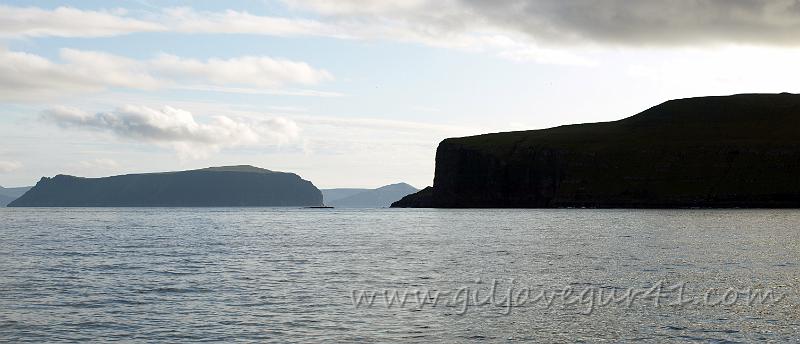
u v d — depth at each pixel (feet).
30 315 131.13
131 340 112.68
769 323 121.60
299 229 433.48
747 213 634.02
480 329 119.24
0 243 306.35
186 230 429.38
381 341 112.06
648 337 113.29
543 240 306.55
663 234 337.72
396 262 217.97
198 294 154.92
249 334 116.37
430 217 622.13
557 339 112.68
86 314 132.16
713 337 112.68
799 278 173.47
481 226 439.63
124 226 495.00
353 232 390.83
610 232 358.64
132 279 179.73
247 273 191.83
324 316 129.80
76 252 258.16
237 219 654.12
